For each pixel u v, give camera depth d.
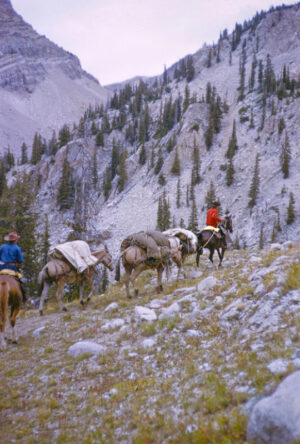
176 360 6.41
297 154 152.75
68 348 8.47
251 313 6.93
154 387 5.52
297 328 5.54
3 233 31.20
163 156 191.50
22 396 6.34
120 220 155.25
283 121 170.12
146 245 11.74
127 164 197.75
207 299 9.39
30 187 35.62
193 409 4.47
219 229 14.74
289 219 115.44
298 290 6.88
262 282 8.16
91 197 21.11
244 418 3.74
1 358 8.48
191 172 174.00
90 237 20.47
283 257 9.74
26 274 31.84
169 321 8.41
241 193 147.00
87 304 13.30
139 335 8.28
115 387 5.84
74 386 6.37
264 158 161.62
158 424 4.43
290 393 3.50
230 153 169.62
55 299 20.38
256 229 120.38
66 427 5.02
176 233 14.03
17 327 11.48
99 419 5.04
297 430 3.10
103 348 7.82
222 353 5.93
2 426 5.36
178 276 13.70
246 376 4.72
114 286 16.50
